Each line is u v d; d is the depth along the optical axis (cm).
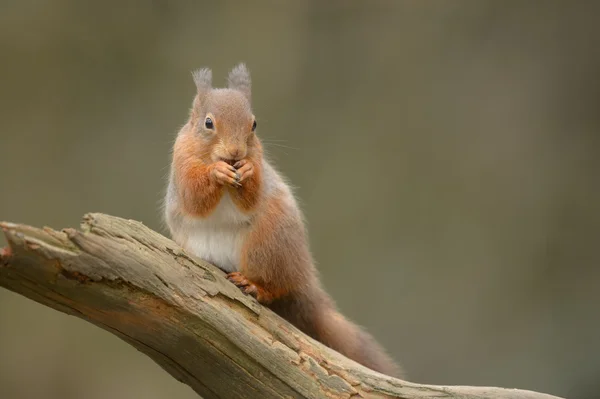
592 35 1631
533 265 1608
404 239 1612
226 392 696
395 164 1631
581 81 1634
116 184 1557
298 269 815
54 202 1537
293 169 1623
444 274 1605
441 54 1653
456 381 1563
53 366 1477
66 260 597
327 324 896
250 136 805
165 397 1508
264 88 1627
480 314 1591
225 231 802
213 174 772
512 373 1557
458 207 1622
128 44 1563
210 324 670
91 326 1498
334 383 698
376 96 1650
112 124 1563
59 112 1541
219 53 1605
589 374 1545
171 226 845
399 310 1588
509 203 1623
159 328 658
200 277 676
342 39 1650
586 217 1609
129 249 636
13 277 592
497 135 1638
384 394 701
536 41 1645
